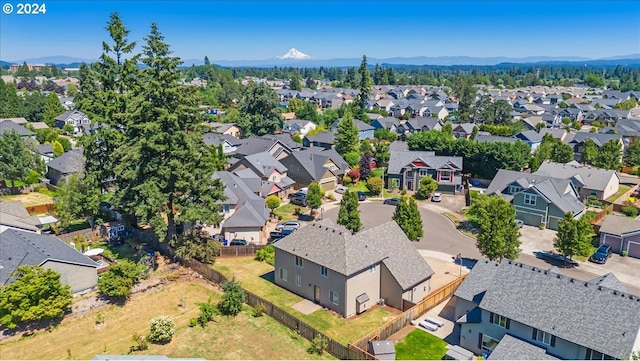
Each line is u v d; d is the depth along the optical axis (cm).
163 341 3228
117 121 5519
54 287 3459
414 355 3172
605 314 2800
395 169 7700
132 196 4700
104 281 3778
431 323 3556
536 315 2953
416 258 4056
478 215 5850
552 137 9456
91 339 3272
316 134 10538
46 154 8738
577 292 2969
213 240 4747
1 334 3278
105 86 5691
